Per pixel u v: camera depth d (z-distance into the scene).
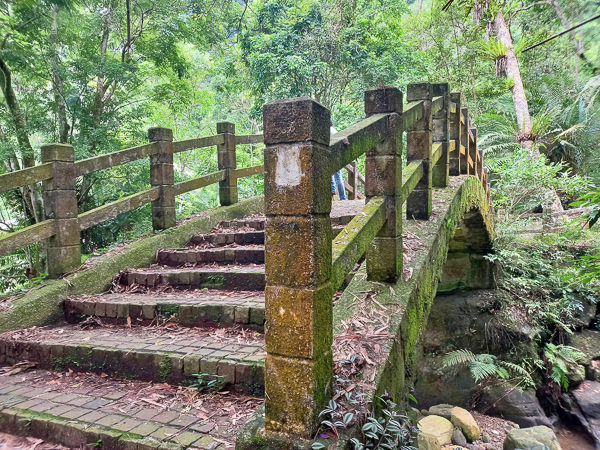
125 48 8.62
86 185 8.00
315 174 1.56
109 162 4.79
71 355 3.06
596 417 5.43
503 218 7.18
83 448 2.15
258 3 10.35
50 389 2.76
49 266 4.28
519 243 6.95
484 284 6.16
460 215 4.44
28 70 7.62
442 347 5.92
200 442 2.00
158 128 5.35
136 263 4.81
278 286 1.60
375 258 2.78
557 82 11.95
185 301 3.57
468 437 5.10
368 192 2.73
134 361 2.82
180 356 2.68
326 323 1.65
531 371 5.80
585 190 6.54
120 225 8.30
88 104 8.13
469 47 12.86
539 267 6.61
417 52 11.45
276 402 1.61
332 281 1.72
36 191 7.65
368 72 10.00
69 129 8.30
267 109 1.61
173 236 5.30
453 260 6.21
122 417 2.30
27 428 2.33
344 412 1.67
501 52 7.33
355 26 9.91
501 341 5.91
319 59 9.73
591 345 6.12
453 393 5.75
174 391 2.60
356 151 2.04
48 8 7.58
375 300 2.57
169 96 9.73
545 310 6.14
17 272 7.88
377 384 1.88
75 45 8.54
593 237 6.53
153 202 5.41
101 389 2.72
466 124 5.20
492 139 11.74
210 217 5.86
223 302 3.39
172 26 8.79
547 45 11.40
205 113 15.02
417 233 3.34
